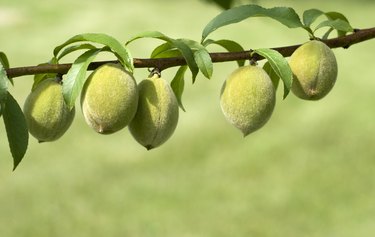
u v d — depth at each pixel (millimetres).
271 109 2211
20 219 6605
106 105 2014
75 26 12992
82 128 8352
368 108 8422
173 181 7168
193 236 6215
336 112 8367
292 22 2342
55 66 2053
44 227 6477
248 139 7898
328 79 2287
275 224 6328
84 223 6512
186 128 8234
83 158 7699
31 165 7602
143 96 2107
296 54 2303
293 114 8430
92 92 2027
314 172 7148
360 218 6258
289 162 7371
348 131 7934
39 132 2131
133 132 2150
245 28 11938
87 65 1990
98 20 13289
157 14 13438
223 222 6414
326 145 7652
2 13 13781
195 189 6980
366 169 7125
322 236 6059
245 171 7285
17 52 11641
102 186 7129
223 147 7785
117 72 2047
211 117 8453
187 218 6500
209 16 13125
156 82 2121
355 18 12555
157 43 11797
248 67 2215
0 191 7078
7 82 1920
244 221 6402
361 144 7605
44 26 13000
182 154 7703
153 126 2102
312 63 2260
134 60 2123
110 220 6535
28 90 9320
